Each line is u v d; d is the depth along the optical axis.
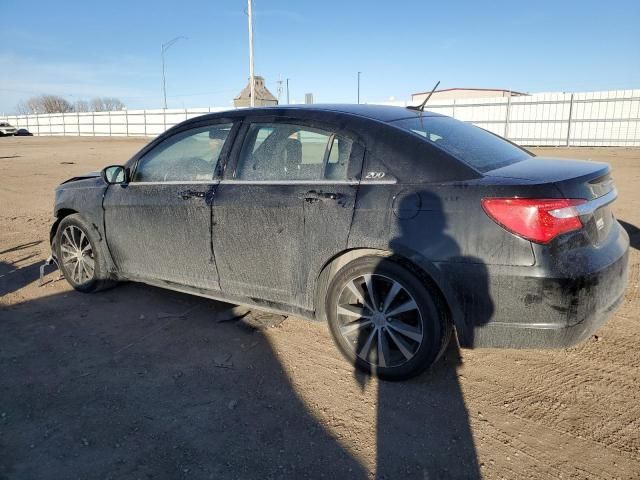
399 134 3.20
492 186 2.82
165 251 4.14
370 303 3.23
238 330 4.07
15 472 2.51
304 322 4.21
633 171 14.22
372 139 3.24
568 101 26.08
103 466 2.55
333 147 3.37
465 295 2.87
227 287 3.84
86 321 4.28
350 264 3.22
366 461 2.56
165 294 4.89
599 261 2.80
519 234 2.72
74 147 31.52
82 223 4.70
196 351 3.73
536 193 2.72
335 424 2.85
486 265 2.79
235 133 3.83
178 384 3.29
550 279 2.69
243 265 3.69
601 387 3.14
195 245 3.92
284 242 3.47
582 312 2.74
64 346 3.83
